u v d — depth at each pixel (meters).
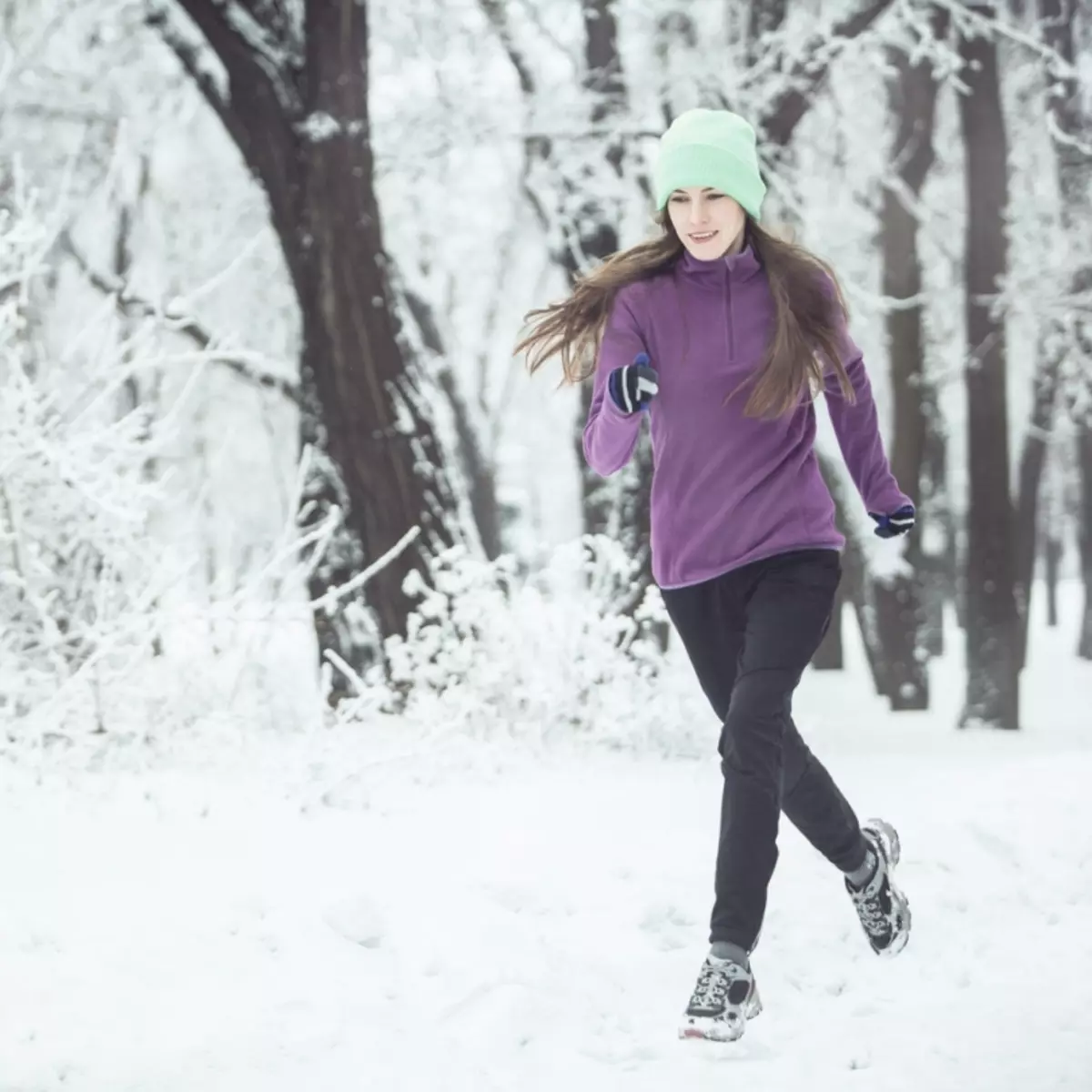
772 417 7.34
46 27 24.14
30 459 12.55
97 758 11.84
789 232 7.68
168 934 7.69
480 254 37.72
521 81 28.11
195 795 10.30
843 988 7.54
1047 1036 6.55
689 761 14.39
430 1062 6.35
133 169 29.20
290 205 17.59
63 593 12.95
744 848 6.88
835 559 7.62
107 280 27.05
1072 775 12.20
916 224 34.12
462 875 8.91
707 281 7.46
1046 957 7.92
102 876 8.45
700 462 7.54
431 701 12.98
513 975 7.33
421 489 17.42
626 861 9.49
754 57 25.80
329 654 12.11
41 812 9.59
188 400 34.03
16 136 25.38
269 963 7.47
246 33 17.52
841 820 7.77
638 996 7.33
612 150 25.38
